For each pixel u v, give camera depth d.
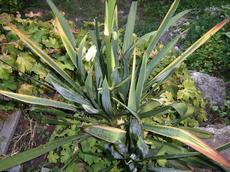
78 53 2.40
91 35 2.53
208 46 4.31
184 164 2.45
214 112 3.59
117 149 2.35
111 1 2.17
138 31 4.88
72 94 2.45
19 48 2.86
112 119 2.59
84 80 2.55
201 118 3.03
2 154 2.64
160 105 2.58
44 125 2.84
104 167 2.50
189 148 2.72
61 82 2.68
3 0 4.69
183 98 2.88
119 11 5.26
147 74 2.58
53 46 2.93
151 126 2.33
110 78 2.48
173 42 2.60
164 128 2.25
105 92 2.26
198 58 4.26
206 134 2.53
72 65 2.91
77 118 2.60
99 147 2.52
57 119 2.70
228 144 2.27
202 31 4.64
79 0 5.30
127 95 2.55
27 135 2.81
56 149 2.64
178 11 5.06
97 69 2.43
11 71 2.75
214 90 3.70
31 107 2.69
